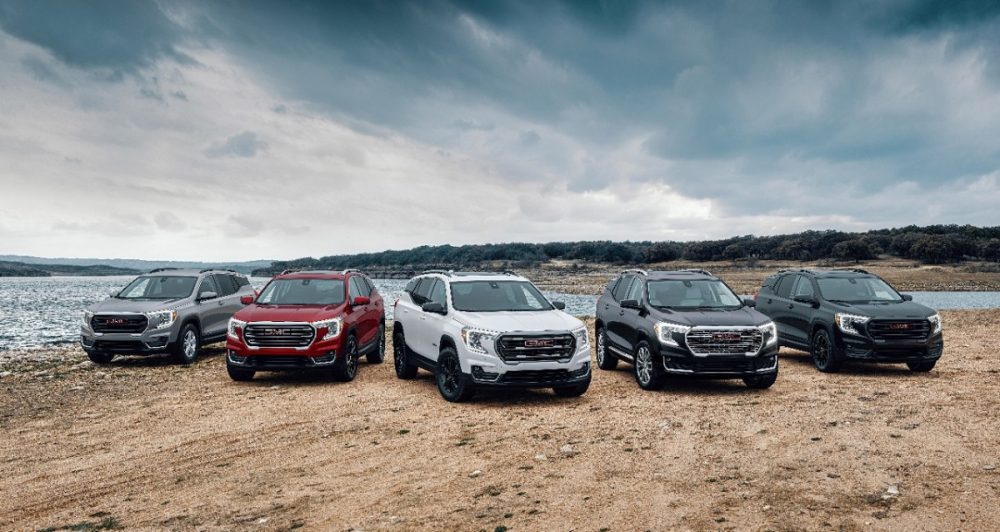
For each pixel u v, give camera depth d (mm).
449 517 5059
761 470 6047
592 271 134125
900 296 12836
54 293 95312
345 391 10695
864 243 130250
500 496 5523
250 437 7824
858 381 11117
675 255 160500
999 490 5301
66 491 5988
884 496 5238
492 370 9094
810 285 13258
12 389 11273
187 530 4941
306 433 7969
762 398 9672
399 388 10945
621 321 11914
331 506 5395
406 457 6840
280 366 10992
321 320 11133
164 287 14656
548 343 9164
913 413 8297
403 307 12008
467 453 6934
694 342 9922
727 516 4906
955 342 16469
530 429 7953
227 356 11312
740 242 155625
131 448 7438
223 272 16094
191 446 7480
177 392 10789
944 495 5227
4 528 5117
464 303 10289
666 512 5031
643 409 9016
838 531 4559
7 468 6742
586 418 8508
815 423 7887
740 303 11188
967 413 8211
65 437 8008
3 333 25516
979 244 123125
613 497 5422
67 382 11898
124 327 13164
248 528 4945
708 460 6434
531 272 130000
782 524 4707
